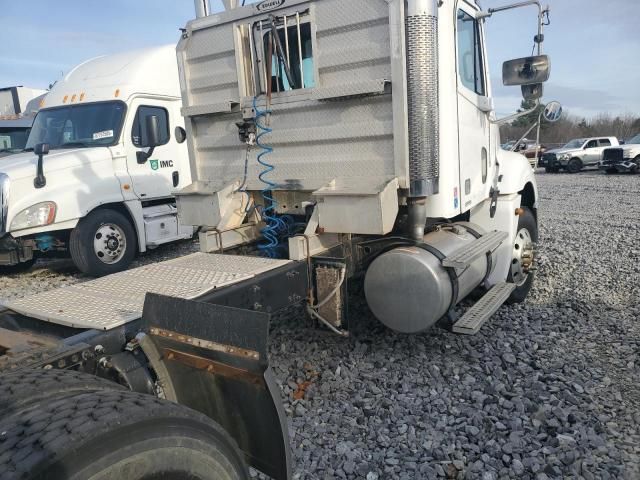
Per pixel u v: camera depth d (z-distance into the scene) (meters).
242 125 4.06
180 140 8.39
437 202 3.73
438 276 3.50
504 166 5.12
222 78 4.20
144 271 3.32
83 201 6.95
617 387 3.48
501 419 3.12
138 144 7.77
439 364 3.88
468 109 4.14
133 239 7.64
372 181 3.53
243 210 4.21
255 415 2.07
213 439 1.68
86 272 7.18
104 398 1.58
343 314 3.57
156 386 2.32
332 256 3.68
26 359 1.91
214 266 3.38
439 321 3.81
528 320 4.83
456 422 3.12
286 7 3.73
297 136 3.87
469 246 3.92
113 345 2.21
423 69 3.28
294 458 2.81
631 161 22.98
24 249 6.77
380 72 3.44
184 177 8.46
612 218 11.04
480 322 3.69
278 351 4.17
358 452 2.84
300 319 4.77
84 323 2.31
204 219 4.18
